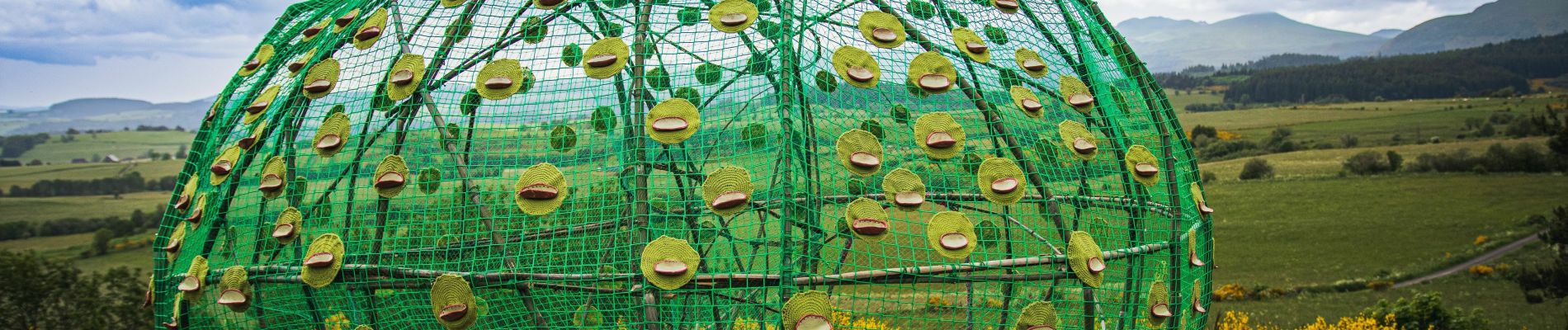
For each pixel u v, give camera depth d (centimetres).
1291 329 2723
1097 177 639
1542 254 3697
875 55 602
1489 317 2809
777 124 566
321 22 724
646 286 552
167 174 8419
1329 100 12525
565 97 594
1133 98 684
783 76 561
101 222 4978
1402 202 5050
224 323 680
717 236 625
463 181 605
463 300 564
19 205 6131
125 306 1948
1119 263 644
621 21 638
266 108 669
